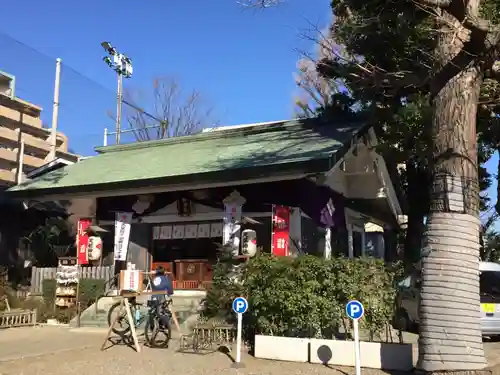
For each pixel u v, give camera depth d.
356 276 8.53
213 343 9.67
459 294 7.20
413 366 7.86
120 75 29.92
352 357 8.21
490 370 6.96
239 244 13.34
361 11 12.22
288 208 12.95
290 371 7.83
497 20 10.93
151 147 18.61
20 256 17.89
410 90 14.20
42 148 56.53
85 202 17.08
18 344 10.12
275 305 8.97
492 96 11.14
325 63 13.12
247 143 15.49
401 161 15.02
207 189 14.54
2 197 17.53
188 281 15.00
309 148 12.66
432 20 9.33
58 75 23.70
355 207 16.83
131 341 10.18
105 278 14.69
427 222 7.71
